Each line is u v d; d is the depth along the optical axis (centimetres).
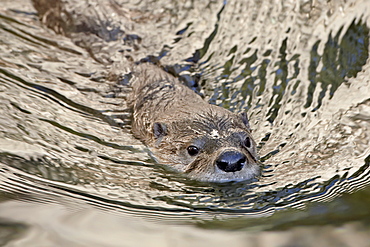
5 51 1889
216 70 1862
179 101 1584
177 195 1286
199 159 1348
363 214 1187
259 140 1529
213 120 1403
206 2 2166
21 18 2083
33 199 1214
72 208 1195
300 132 1556
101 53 1928
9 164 1340
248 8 2130
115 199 1252
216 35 2020
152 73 1783
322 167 1384
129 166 1413
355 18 2020
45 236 1079
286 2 2139
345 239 1102
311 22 2048
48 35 2012
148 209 1222
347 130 1538
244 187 1305
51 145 1459
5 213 1148
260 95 1739
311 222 1166
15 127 1513
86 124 1594
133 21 2058
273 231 1131
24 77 1769
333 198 1255
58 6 2086
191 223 1170
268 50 1941
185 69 1861
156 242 1083
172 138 1433
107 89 1769
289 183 1320
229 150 1291
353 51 1900
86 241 1070
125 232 1116
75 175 1339
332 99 1698
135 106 1673
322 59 1886
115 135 1566
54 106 1655
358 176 1332
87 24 2014
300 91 1748
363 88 1727
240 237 1109
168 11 2130
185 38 2009
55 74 1811
